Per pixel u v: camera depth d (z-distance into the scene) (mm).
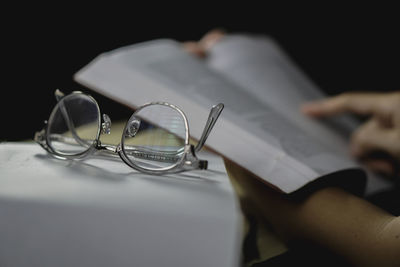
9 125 626
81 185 312
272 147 407
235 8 1273
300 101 620
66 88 785
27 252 289
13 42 928
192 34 1222
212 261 280
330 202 374
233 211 286
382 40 1256
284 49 1255
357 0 1279
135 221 282
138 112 375
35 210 287
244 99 501
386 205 460
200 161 353
